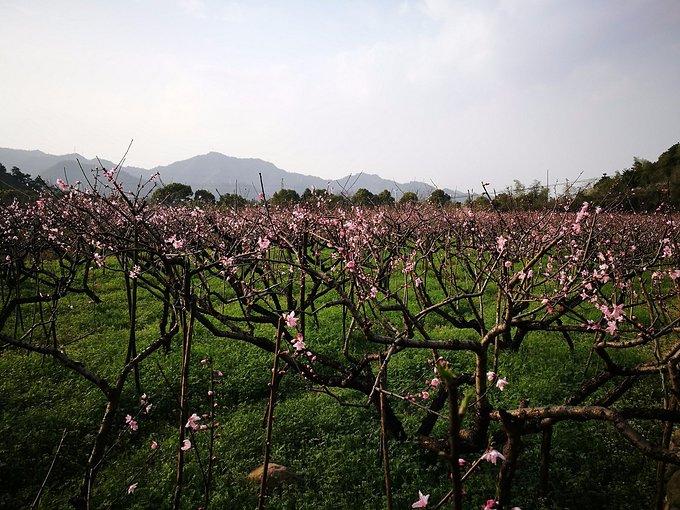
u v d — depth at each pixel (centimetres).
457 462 216
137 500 555
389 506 376
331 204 1198
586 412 359
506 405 763
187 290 496
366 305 1231
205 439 679
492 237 1038
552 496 540
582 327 538
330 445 667
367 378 652
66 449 671
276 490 566
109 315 1320
